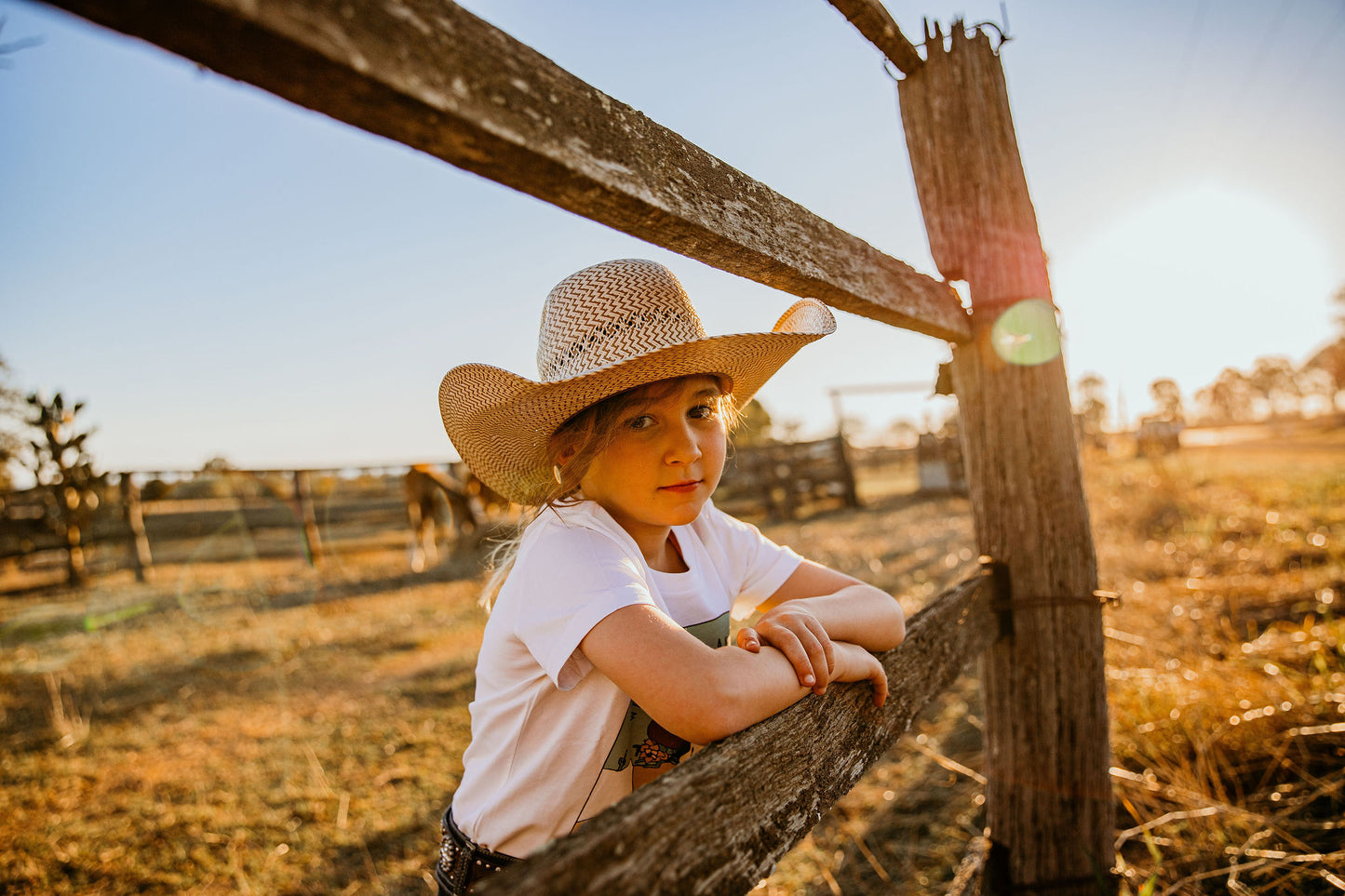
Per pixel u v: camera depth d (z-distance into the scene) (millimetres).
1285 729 2256
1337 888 1666
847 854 2193
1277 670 2559
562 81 562
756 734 717
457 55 469
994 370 1529
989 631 1486
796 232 907
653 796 559
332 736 3367
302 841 2471
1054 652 1521
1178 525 6246
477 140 493
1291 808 1923
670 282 1046
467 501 9328
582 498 1057
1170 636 3266
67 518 8328
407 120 457
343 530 12117
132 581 8305
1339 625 2867
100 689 4230
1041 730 1539
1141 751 2326
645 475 968
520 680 977
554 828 974
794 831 745
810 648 867
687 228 700
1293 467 11094
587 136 574
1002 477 1541
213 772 3033
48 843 2500
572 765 957
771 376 1224
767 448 12656
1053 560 1521
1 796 2857
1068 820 1537
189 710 3812
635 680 799
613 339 984
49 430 8297
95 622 6094
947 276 1562
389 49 422
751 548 1314
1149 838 1793
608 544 948
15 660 4988
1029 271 1523
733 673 787
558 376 1028
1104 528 6500
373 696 3895
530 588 937
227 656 4840
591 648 839
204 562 9602
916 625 1151
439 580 7820
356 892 2189
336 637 5293
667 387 942
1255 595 3766
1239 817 1893
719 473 1042
